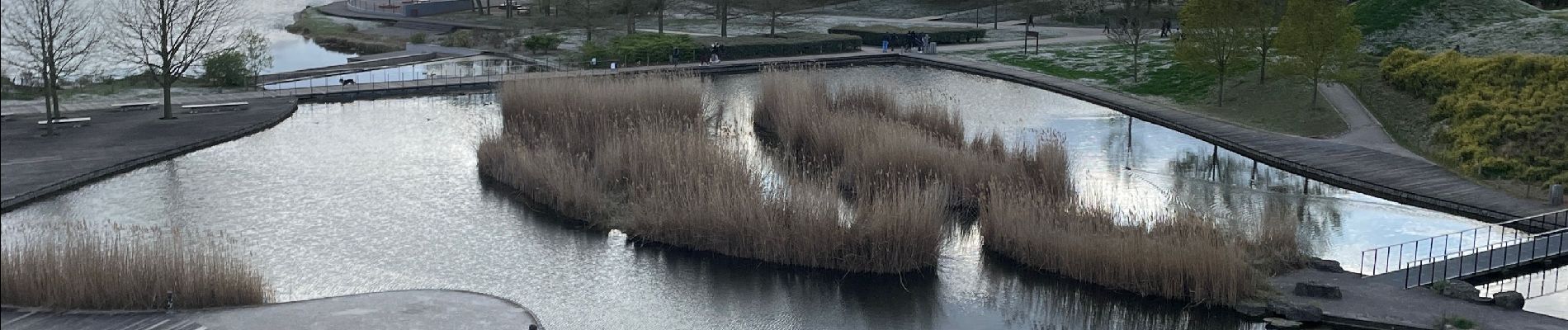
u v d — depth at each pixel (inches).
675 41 2768.2
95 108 2004.2
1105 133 1947.6
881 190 1288.1
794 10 3644.2
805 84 1916.8
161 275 1003.3
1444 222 1369.3
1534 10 2405.3
